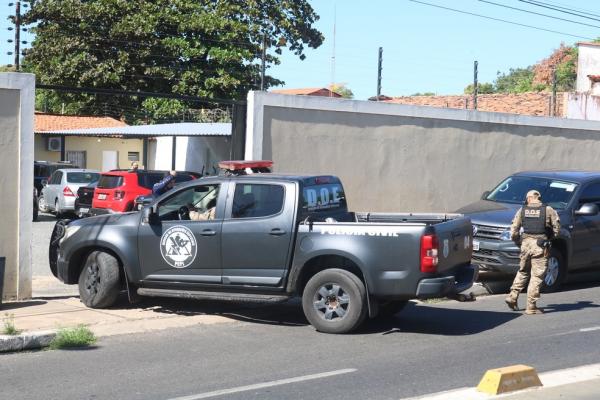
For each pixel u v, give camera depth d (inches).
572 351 343.6
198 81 1461.6
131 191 868.0
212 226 398.6
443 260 370.6
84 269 432.5
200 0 1528.1
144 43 1453.0
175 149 1223.5
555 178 567.5
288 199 388.5
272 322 410.3
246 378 294.8
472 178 705.6
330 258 383.6
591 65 1646.2
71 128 1626.5
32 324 382.6
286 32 1546.5
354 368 310.5
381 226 368.2
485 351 343.0
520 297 508.4
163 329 388.8
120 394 272.8
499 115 721.0
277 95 565.6
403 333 383.9
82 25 1497.3
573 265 538.0
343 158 609.9
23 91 447.8
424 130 665.0
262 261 389.7
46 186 1108.5
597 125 813.9
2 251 447.8
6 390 278.1
